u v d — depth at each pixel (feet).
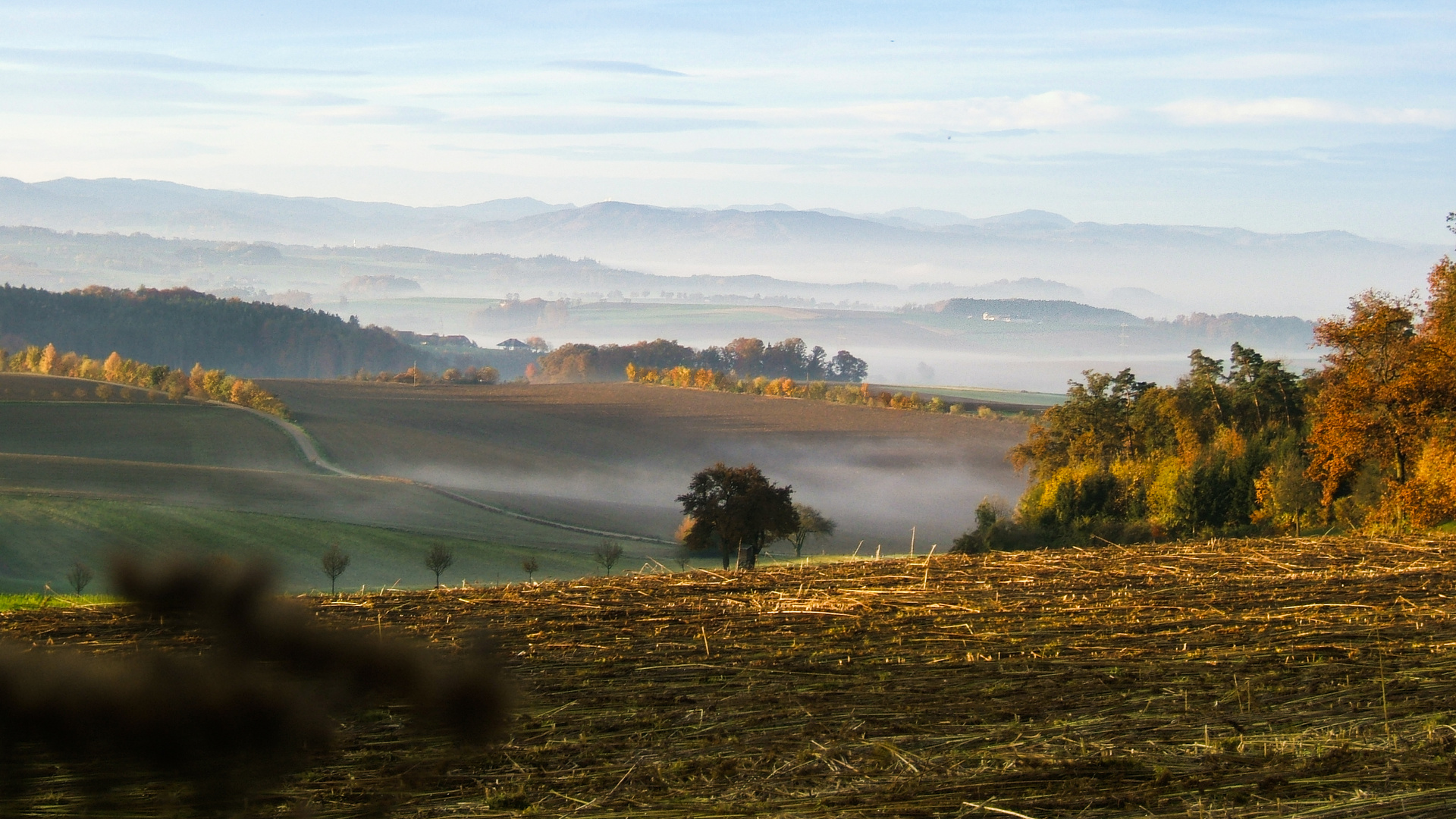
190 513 201.67
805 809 17.28
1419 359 101.71
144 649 12.59
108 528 184.14
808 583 40.55
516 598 38.22
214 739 12.12
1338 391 110.32
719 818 16.96
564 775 18.90
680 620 33.40
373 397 474.90
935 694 24.22
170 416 366.43
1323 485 127.75
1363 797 17.42
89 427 341.21
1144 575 41.86
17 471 238.89
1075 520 171.32
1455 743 20.04
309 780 17.26
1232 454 161.89
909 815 16.94
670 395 499.92
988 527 175.94
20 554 166.30
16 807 12.00
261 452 325.42
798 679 25.62
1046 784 18.20
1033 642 29.45
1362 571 42.42
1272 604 35.32
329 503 232.73
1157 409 212.43
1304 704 23.16
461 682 13.62
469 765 19.08
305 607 13.14
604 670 26.63
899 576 42.22
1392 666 26.43
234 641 12.60
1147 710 22.81
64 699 11.75
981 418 427.74
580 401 479.82
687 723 22.07
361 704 13.26
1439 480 97.04
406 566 180.04
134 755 12.01
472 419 426.10
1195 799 17.49
